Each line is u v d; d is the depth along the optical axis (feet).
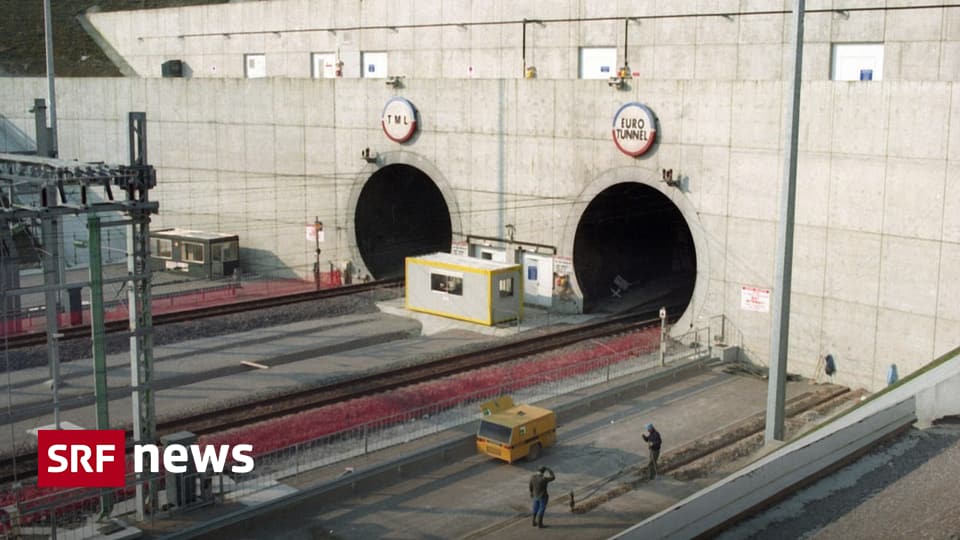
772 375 81.20
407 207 176.45
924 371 87.51
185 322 136.46
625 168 132.36
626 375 110.01
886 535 50.11
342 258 166.81
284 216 171.83
